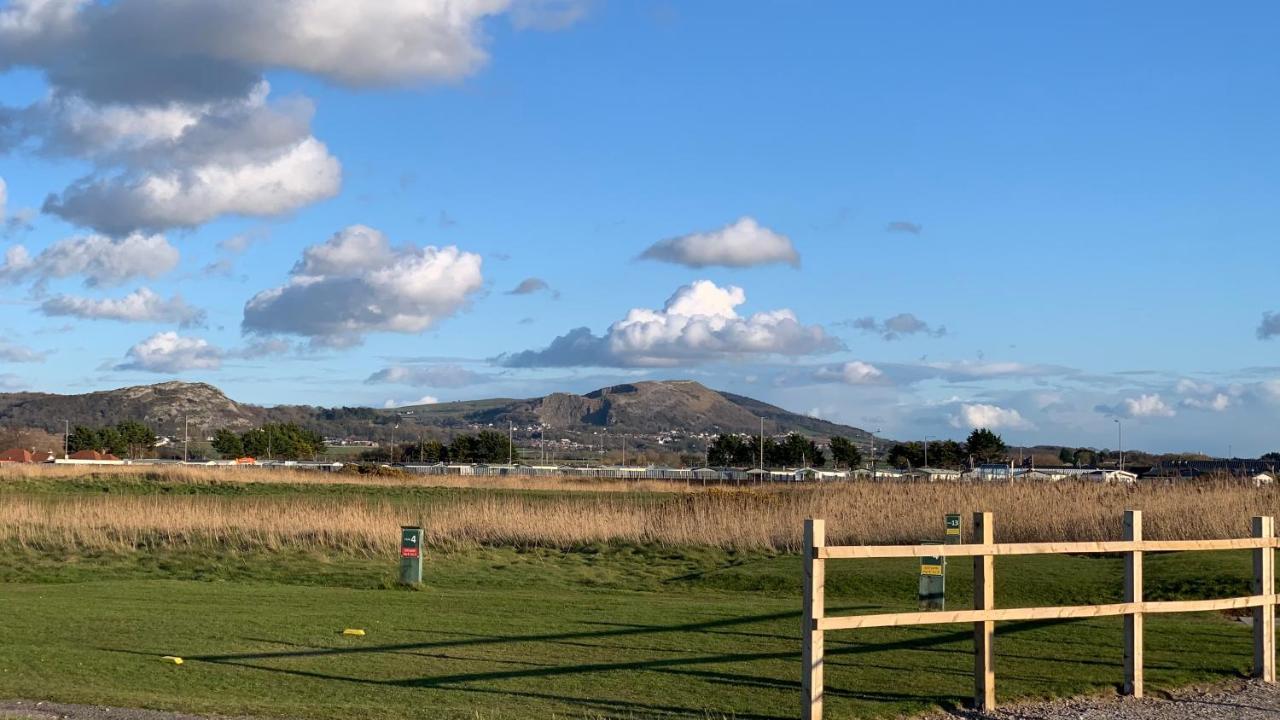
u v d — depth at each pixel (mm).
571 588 24297
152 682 12609
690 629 17203
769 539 30625
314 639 15938
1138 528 12008
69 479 63188
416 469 105625
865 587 23203
